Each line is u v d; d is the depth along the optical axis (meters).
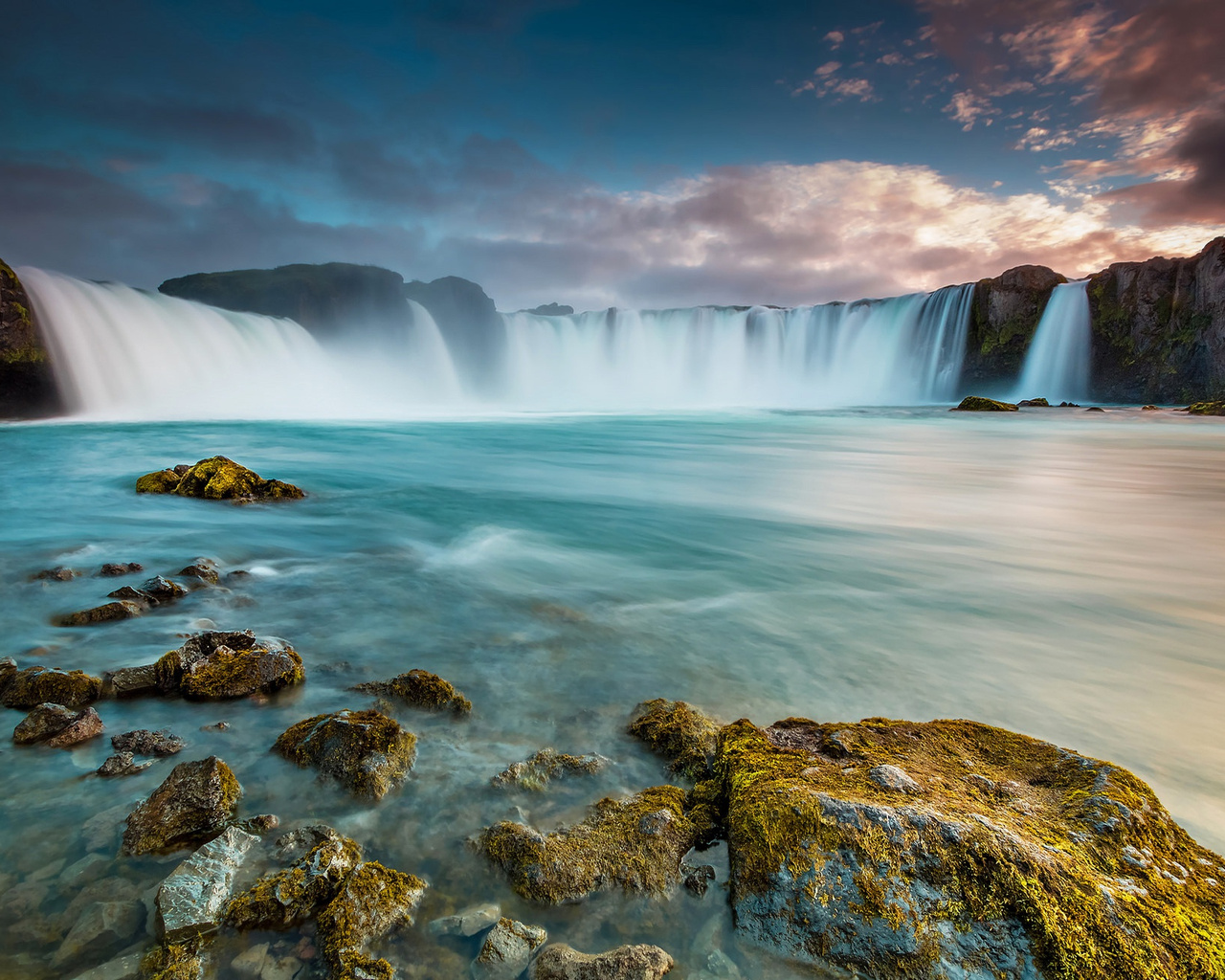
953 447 25.38
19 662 5.66
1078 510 13.28
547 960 2.79
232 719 4.81
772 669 5.97
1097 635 6.87
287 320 47.91
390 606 7.45
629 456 22.16
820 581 8.66
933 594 8.16
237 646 5.59
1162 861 3.07
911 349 70.56
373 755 4.09
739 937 3.03
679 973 2.86
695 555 9.91
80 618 6.57
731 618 7.26
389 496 14.11
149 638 6.27
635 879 3.31
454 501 13.77
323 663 5.84
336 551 9.70
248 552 9.48
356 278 68.50
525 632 6.77
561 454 22.42
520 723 4.91
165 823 3.48
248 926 2.94
